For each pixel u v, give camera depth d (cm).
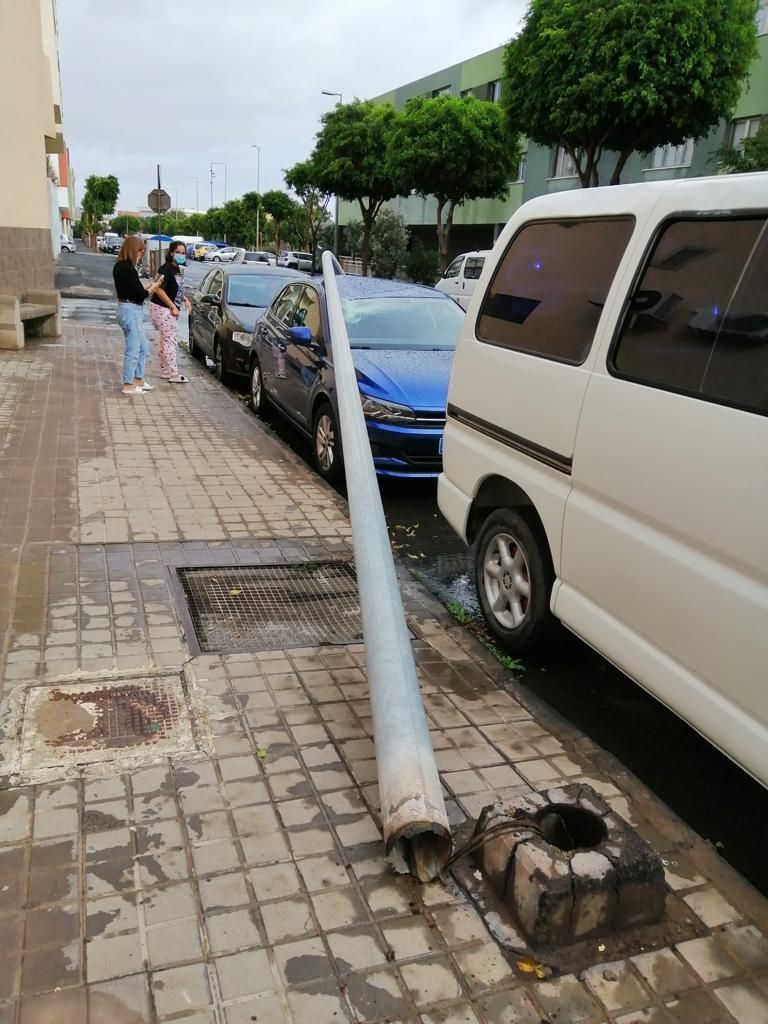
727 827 312
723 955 234
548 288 375
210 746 312
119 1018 201
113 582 455
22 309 1332
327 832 270
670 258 303
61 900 234
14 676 352
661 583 287
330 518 595
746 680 251
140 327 984
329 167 3553
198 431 828
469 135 2778
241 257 4856
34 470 654
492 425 405
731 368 265
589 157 2031
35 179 1446
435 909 241
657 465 288
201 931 227
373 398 666
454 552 588
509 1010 212
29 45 1388
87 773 291
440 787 267
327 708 345
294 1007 207
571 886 227
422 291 859
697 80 1809
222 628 421
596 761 323
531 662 419
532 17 1995
